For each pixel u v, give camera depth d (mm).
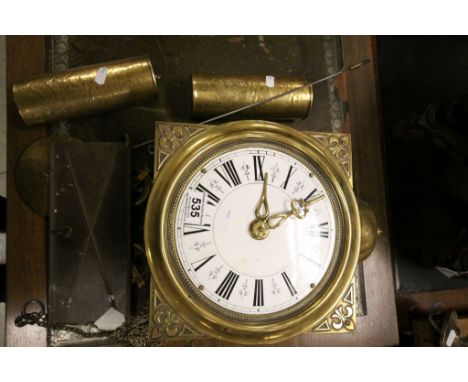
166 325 496
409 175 735
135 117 634
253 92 611
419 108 718
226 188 508
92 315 544
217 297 489
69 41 634
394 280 720
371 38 739
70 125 616
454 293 760
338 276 518
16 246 589
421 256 724
